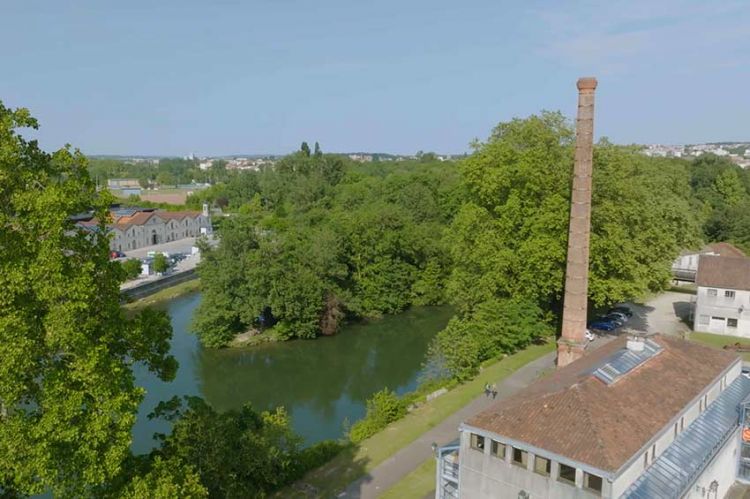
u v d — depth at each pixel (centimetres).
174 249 13150
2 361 1638
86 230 1991
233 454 3027
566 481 2431
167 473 2070
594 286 5588
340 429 4684
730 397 3416
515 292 5969
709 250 8719
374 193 13412
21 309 1722
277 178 18212
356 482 3397
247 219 10075
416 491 3269
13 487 1838
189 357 6631
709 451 2839
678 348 3519
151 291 9394
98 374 1817
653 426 2652
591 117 4728
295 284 7125
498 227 6100
